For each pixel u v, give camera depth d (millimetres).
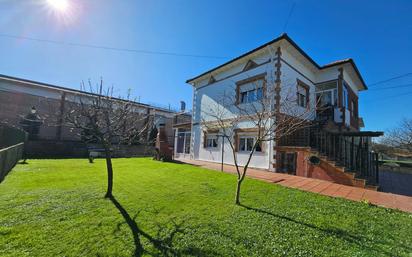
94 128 4992
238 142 11352
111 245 2709
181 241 2871
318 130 9375
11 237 2803
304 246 2811
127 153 18641
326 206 4508
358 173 7152
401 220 3781
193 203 4531
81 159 13805
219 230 3236
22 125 17422
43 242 2727
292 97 9555
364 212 4164
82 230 3096
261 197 5098
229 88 12555
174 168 9578
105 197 4785
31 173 7547
